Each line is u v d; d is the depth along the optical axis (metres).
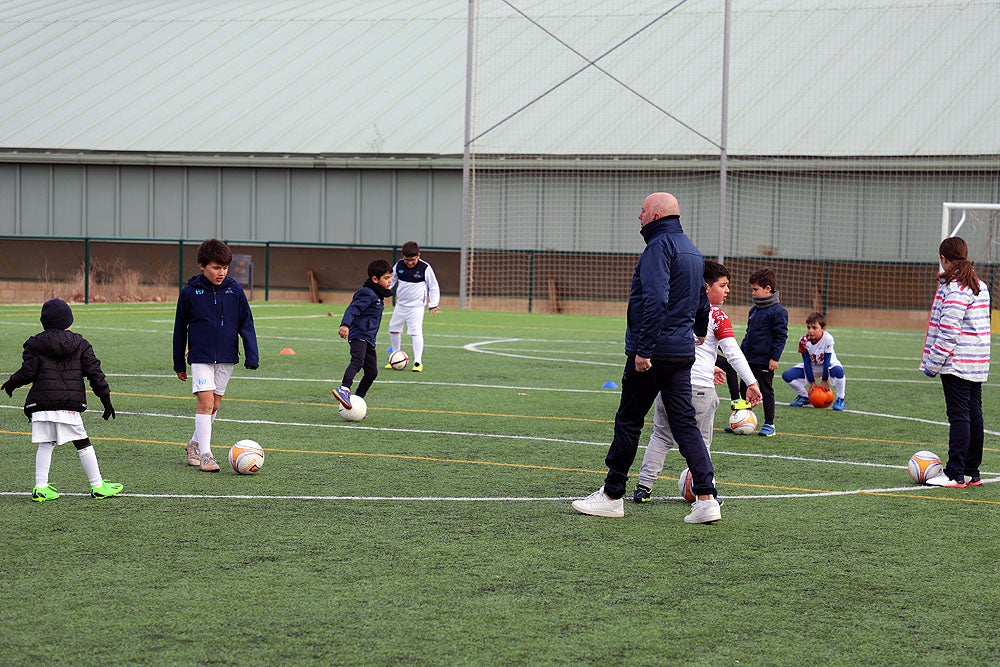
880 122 34.47
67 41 46.59
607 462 7.94
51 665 4.97
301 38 45.00
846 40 37.88
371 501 8.34
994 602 6.08
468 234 36.25
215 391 9.50
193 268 39.44
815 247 34.19
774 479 9.47
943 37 36.97
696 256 7.61
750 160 34.22
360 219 38.19
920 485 9.29
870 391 16.03
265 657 5.10
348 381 12.61
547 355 20.61
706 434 8.41
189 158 39.00
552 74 39.34
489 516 7.90
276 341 22.27
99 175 40.22
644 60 38.94
